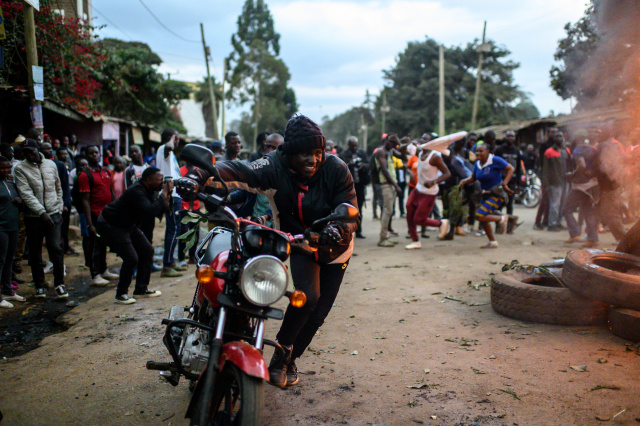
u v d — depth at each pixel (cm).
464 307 537
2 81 1034
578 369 363
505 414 307
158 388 361
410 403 327
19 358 427
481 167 871
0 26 809
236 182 298
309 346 436
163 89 2427
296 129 295
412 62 6662
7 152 675
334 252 317
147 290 623
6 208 587
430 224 883
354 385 357
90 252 701
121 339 466
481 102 5462
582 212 862
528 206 1639
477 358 396
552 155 1075
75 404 338
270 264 242
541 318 467
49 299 634
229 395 265
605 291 428
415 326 482
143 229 743
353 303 568
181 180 261
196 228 304
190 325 297
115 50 2284
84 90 1364
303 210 315
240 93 6769
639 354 386
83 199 700
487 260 773
